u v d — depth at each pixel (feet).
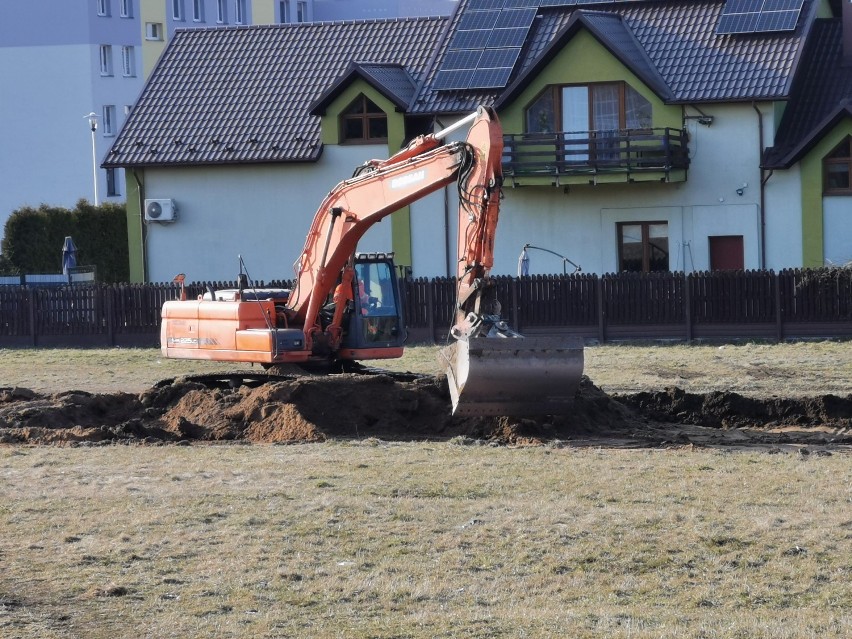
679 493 70.69
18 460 84.07
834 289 167.94
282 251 219.00
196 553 59.82
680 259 198.29
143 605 52.44
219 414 99.81
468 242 91.91
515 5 216.13
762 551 59.26
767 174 192.65
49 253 253.85
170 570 57.26
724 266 197.77
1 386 140.05
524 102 201.87
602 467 78.79
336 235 111.34
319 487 73.41
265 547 60.49
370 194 107.34
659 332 174.50
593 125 200.75
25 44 363.15
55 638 48.34
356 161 213.46
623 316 175.63
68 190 363.56
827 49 204.33
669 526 63.46
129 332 190.60
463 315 92.94
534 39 211.82
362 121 213.25
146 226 225.15
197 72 233.76
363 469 78.84
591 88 200.34
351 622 50.34
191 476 77.25
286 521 65.31
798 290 169.17
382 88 207.00
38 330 193.06
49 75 362.33
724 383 129.80
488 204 91.15
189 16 392.06
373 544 60.95
